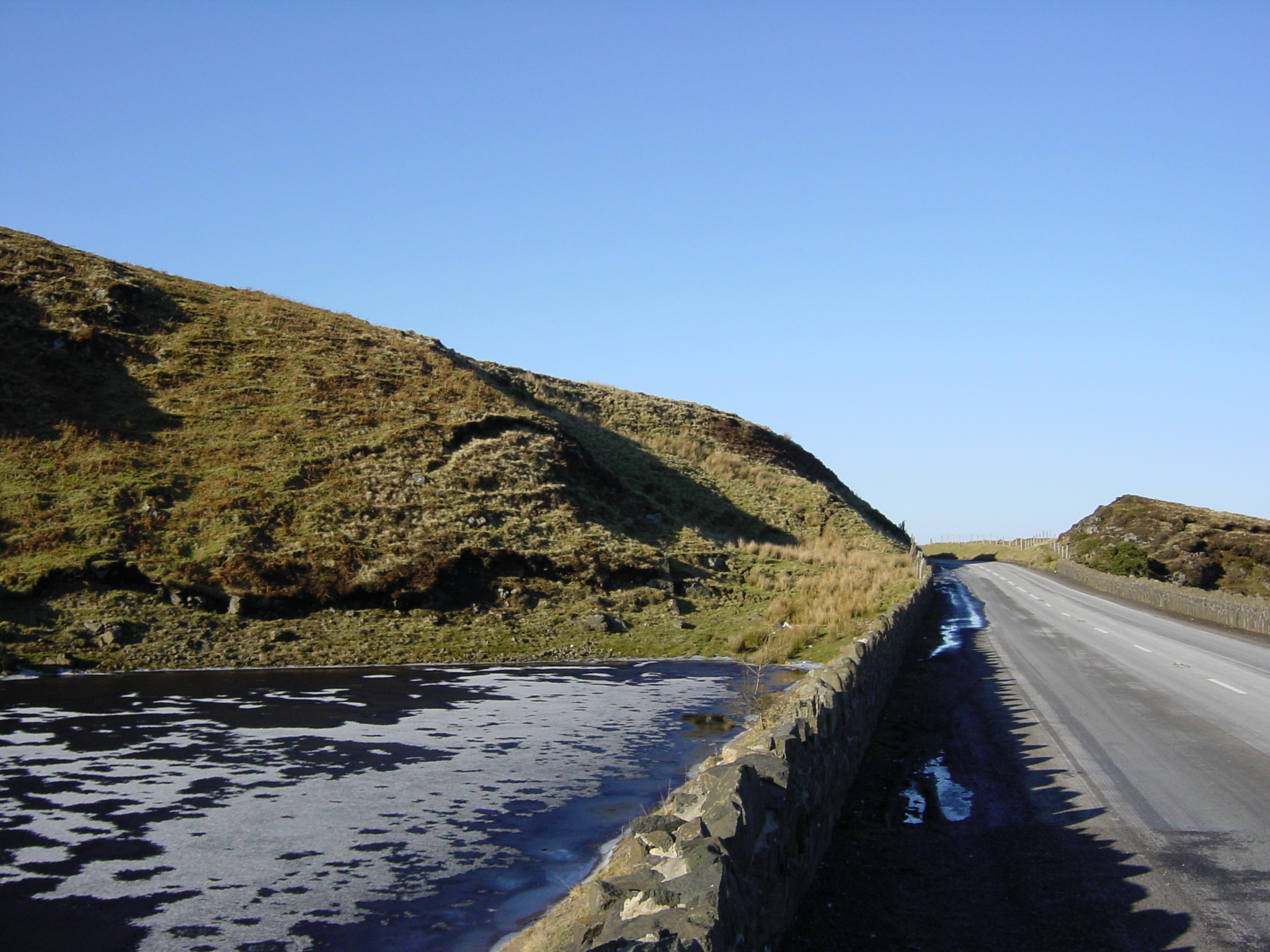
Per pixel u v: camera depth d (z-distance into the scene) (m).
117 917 7.27
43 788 10.97
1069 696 16.42
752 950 4.83
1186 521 89.31
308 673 21.44
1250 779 10.26
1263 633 29.98
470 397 44.00
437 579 28.94
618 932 3.80
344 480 33.44
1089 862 7.60
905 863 7.70
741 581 37.91
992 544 131.75
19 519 26.78
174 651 22.31
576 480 41.06
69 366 36.59
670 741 14.64
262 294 52.38
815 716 8.02
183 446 33.56
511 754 13.45
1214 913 6.39
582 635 27.59
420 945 6.87
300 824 9.84
